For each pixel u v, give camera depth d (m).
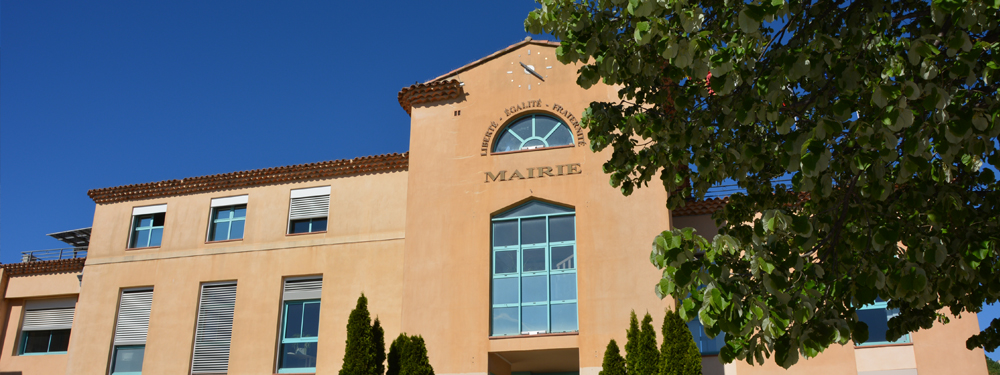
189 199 20.78
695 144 9.07
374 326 14.61
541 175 17.08
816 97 8.60
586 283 15.88
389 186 19.22
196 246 20.00
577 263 16.11
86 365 19.45
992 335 10.30
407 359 14.45
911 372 15.49
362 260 18.50
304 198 19.81
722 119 9.05
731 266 7.69
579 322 15.59
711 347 16.56
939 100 6.45
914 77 7.51
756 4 7.12
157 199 21.14
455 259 16.72
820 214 8.30
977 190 9.12
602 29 8.71
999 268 7.73
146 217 21.16
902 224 8.52
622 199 16.45
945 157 6.78
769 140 9.06
